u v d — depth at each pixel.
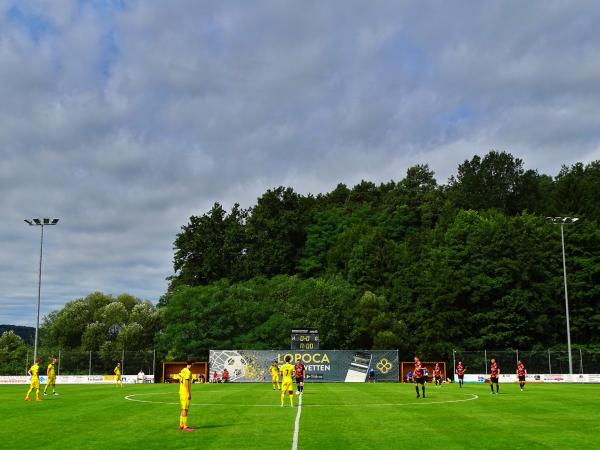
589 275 91.19
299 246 131.50
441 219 117.75
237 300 91.56
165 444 19.97
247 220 133.12
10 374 84.81
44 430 23.88
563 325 91.75
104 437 21.75
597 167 128.50
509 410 31.45
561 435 21.84
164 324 94.62
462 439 20.80
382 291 103.81
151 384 65.94
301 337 69.75
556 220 73.94
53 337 98.62
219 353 69.38
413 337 94.62
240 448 19.02
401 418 27.45
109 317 98.31
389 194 138.00
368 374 68.94
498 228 95.19
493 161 127.19
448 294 91.25
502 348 89.69
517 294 89.88
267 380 68.75
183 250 126.88
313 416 28.47
